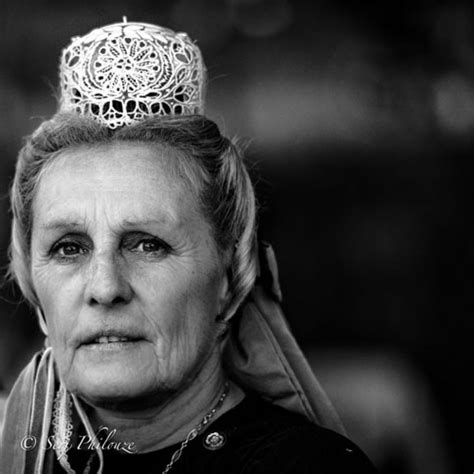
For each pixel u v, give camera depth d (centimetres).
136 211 589
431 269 1820
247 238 636
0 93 1600
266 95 1638
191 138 618
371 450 1273
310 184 1766
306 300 1889
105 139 608
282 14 1603
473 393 1794
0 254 1444
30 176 622
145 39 628
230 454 602
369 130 1666
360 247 1850
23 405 651
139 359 591
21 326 1464
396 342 1839
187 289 602
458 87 1577
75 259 602
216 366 639
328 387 1366
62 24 1614
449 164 1706
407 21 1552
